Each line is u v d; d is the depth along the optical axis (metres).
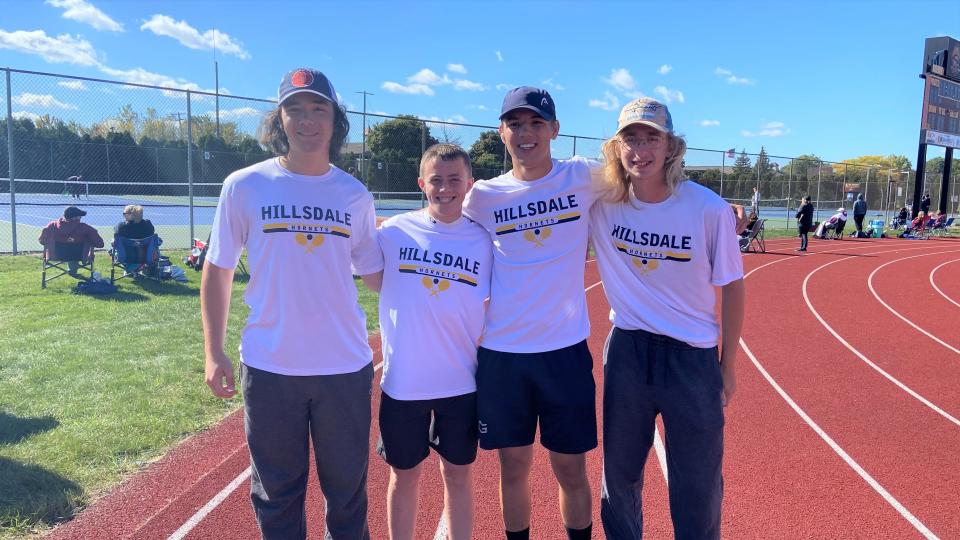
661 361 2.54
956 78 28.92
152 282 9.02
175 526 3.12
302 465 2.45
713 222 2.44
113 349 5.75
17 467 3.50
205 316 2.35
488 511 3.39
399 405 2.66
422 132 15.17
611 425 2.68
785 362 6.62
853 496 3.65
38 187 24.80
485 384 2.70
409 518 2.80
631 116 2.37
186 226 17.14
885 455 4.23
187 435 4.14
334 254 2.34
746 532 3.25
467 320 2.70
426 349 2.65
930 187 38.91
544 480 3.75
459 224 2.75
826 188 29.17
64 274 8.84
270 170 2.34
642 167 2.42
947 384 5.88
